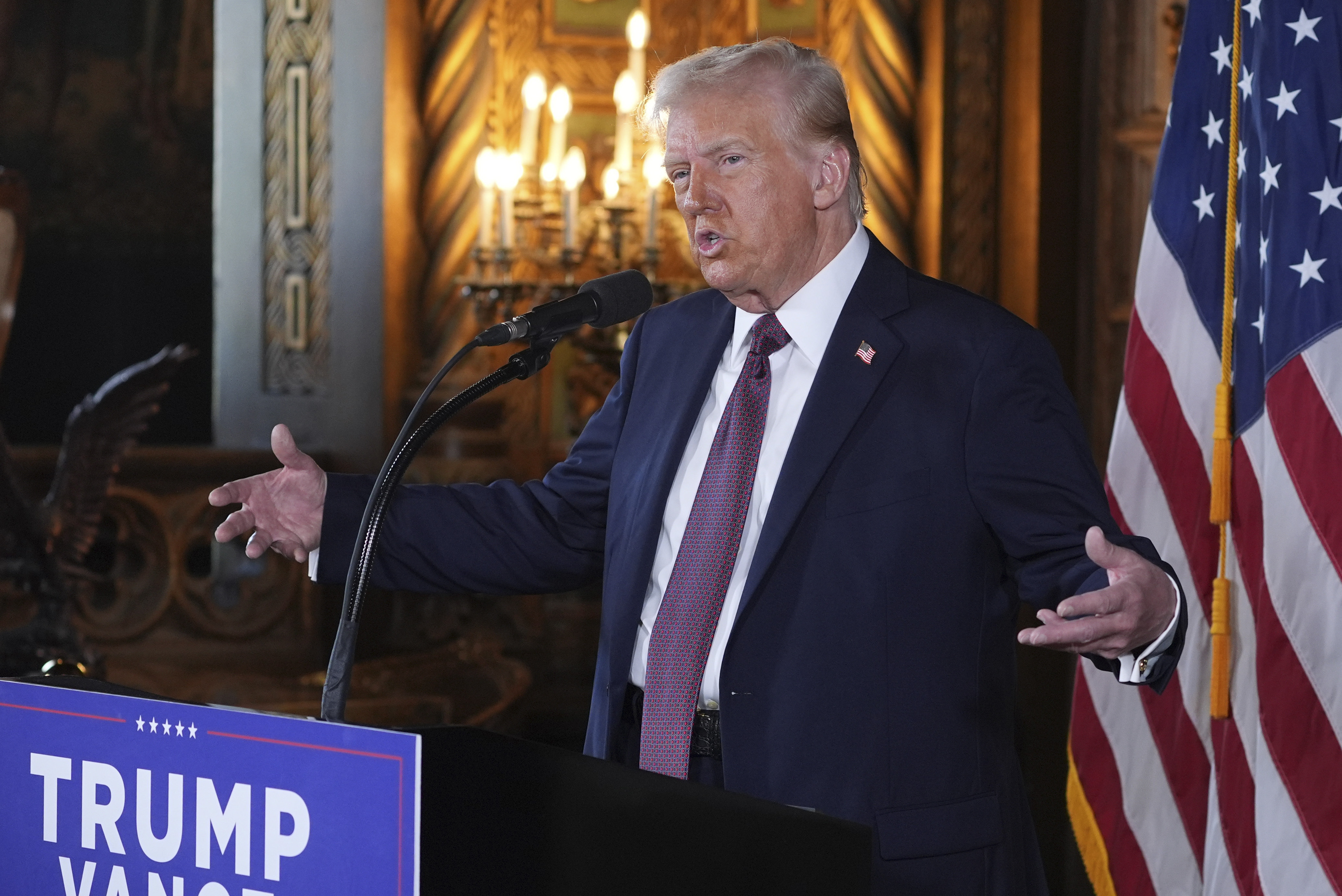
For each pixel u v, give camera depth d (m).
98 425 8.23
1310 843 5.40
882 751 3.70
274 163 12.18
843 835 2.62
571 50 12.28
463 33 11.98
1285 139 5.67
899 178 12.18
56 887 2.87
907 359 3.97
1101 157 11.40
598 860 2.86
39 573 7.73
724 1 12.48
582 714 12.30
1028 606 11.21
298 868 2.59
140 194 18.05
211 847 2.68
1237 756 5.82
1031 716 11.38
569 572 4.57
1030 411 3.85
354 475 4.30
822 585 3.79
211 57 17.95
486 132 12.17
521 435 12.21
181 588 11.65
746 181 3.93
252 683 10.32
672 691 3.87
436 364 12.16
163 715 2.74
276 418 12.23
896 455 3.86
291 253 12.19
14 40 17.14
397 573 4.30
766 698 3.76
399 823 2.47
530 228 11.45
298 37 12.07
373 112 11.96
